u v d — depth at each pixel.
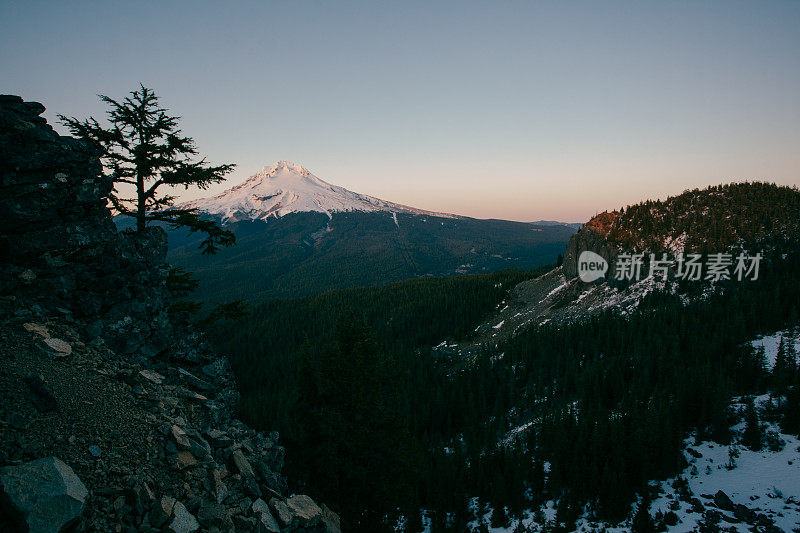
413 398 82.19
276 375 109.75
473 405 78.12
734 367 60.09
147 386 12.73
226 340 141.00
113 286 14.77
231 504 9.98
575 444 50.81
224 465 11.08
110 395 11.07
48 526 6.74
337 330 20.86
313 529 11.19
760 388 56.00
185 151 18.22
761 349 60.78
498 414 76.62
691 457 46.56
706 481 41.84
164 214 18.20
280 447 14.92
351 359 19.50
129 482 8.69
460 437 74.00
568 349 86.06
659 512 37.44
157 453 9.95
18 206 12.73
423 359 107.50
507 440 66.38
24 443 8.20
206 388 15.57
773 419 48.41
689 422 53.16
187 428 11.56
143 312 15.45
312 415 18.23
